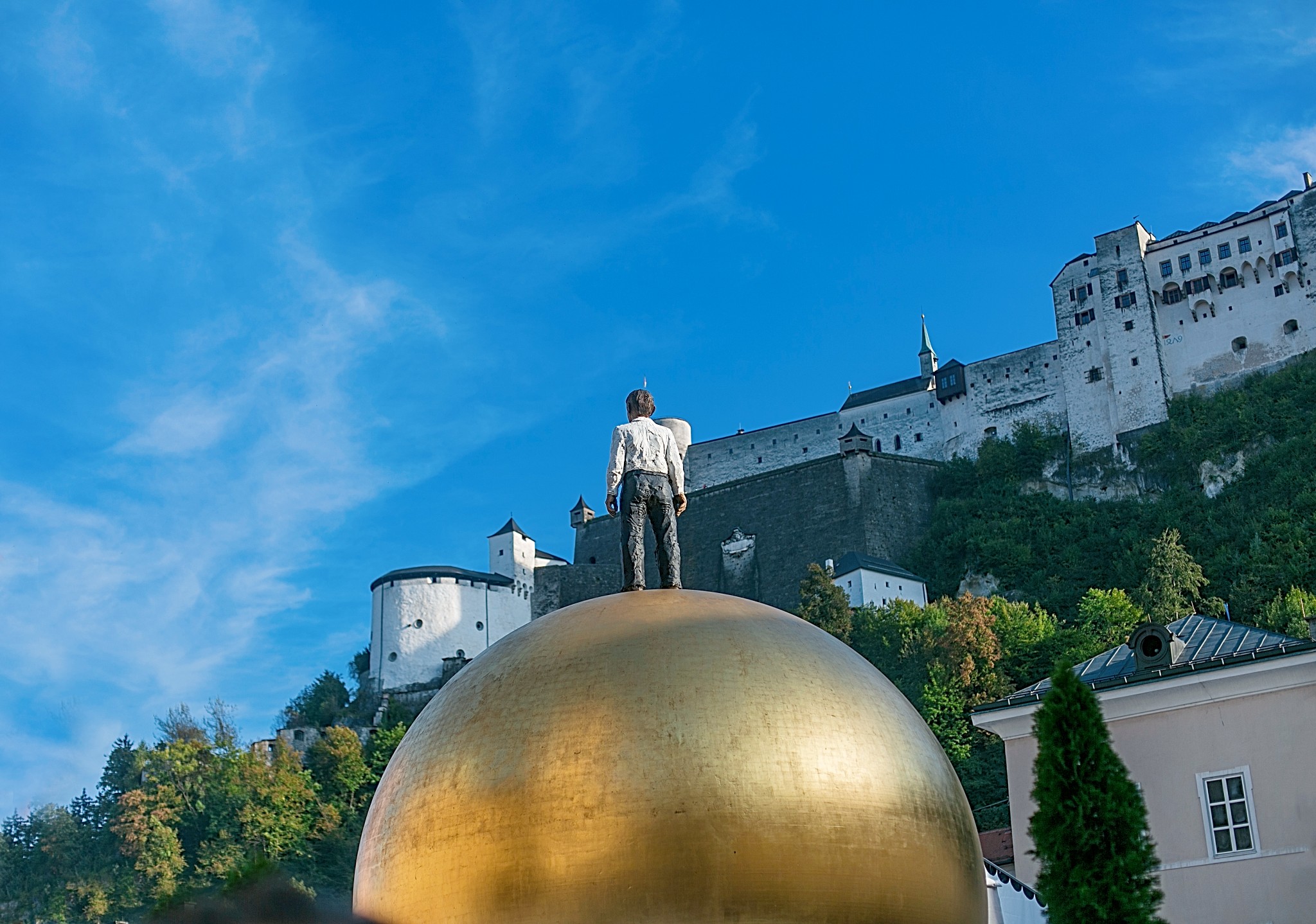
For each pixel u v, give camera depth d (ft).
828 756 38.47
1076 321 592.19
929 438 616.39
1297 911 108.88
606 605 43.24
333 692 586.86
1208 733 116.47
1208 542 505.25
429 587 579.07
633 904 35.94
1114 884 65.57
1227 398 549.95
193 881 364.38
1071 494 565.94
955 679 408.05
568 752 37.60
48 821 358.84
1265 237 565.53
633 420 51.57
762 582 562.66
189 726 435.94
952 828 40.65
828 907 36.96
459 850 37.50
